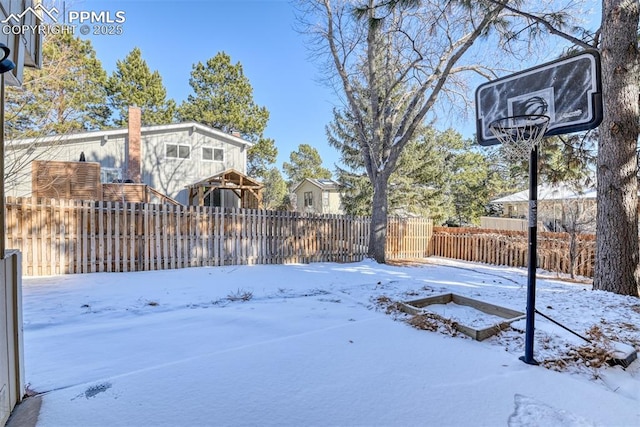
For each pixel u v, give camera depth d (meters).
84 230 6.55
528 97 4.47
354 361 2.80
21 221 6.07
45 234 6.25
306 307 4.57
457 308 4.74
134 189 10.36
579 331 3.54
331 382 2.44
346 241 9.84
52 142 8.81
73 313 4.17
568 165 8.17
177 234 7.43
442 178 17.81
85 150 13.37
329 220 9.53
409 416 2.05
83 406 2.06
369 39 9.62
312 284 6.33
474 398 2.28
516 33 7.96
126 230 6.91
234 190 15.91
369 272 7.95
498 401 2.25
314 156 42.06
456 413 2.10
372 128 10.27
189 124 15.33
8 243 5.98
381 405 2.16
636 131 5.20
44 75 9.27
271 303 4.82
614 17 5.14
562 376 2.64
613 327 3.68
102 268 6.70
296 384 2.39
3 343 1.87
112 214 6.79
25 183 10.53
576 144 8.05
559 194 12.02
